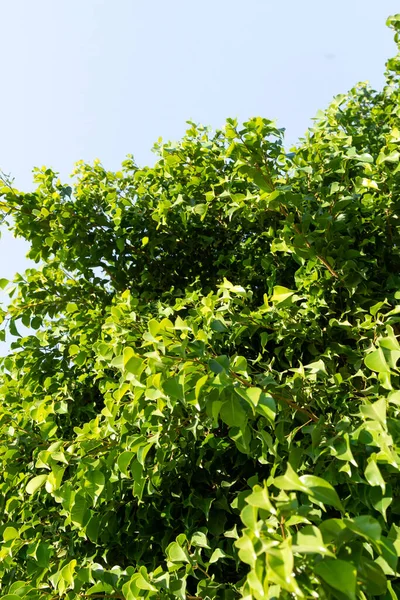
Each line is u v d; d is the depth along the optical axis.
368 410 1.50
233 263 3.38
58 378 3.28
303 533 1.01
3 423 2.75
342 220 2.53
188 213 3.22
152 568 2.22
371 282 2.66
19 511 2.74
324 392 1.99
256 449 1.94
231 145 2.31
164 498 2.30
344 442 1.57
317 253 2.43
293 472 1.09
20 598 1.85
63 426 3.14
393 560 1.18
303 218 2.41
